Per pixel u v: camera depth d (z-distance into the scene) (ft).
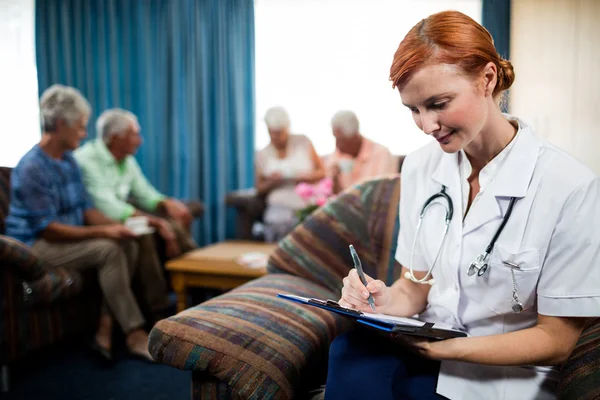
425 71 2.79
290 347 3.76
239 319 3.92
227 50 13.79
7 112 14.25
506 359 3.01
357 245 4.98
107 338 8.05
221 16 13.65
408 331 2.82
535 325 3.34
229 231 14.32
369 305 3.59
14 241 6.70
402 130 13.61
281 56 14.02
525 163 3.20
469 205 3.54
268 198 11.76
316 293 4.68
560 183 3.07
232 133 14.10
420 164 3.94
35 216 7.75
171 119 14.02
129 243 8.56
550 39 13.00
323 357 4.04
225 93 13.88
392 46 13.53
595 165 13.42
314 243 5.11
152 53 13.89
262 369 3.54
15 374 7.55
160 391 7.06
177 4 13.62
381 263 4.86
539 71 13.17
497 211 3.25
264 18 13.99
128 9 13.79
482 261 3.22
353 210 5.09
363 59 13.71
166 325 3.82
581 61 13.07
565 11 12.91
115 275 7.96
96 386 7.18
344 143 10.98
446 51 2.76
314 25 13.87
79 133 8.26
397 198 4.94
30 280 6.98
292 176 11.44
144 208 10.64
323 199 8.41
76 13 13.96
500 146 3.32
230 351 3.62
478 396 3.25
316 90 13.98
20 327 7.06
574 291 2.98
